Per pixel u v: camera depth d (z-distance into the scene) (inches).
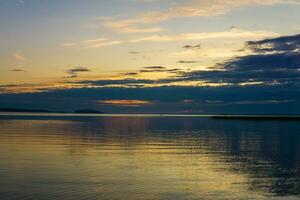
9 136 2242.9
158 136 2427.4
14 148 1571.1
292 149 1672.0
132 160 1267.2
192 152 1518.2
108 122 5433.1
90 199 764.6
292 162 1259.8
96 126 3882.9
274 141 2105.1
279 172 1067.3
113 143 1861.5
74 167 1109.7
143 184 898.1
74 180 927.0
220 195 808.3
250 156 1411.2
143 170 1080.2
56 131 2827.3
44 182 899.4
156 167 1132.5
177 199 775.7
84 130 3041.3
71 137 2235.5
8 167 1093.8
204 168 1126.4
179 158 1333.7
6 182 893.2
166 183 912.9
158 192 828.0
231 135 2615.7
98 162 1212.5
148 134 2628.0
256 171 1081.4
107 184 892.0
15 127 3376.0
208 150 1601.9
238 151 1577.3
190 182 926.4
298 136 2541.8
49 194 792.3
